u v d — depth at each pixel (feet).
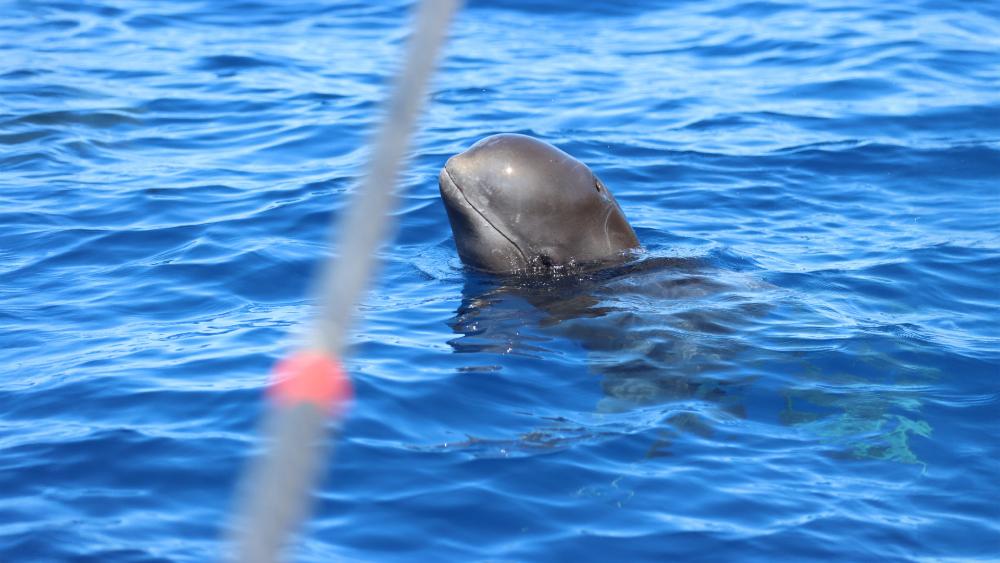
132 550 53.72
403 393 70.69
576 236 90.48
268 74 168.86
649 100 153.99
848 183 123.34
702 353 77.71
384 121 14.85
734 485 61.11
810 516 58.08
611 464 63.16
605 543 55.47
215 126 145.28
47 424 67.46
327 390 14.26
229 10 207.62
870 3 202.18
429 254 100.78
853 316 86.02
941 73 161.79
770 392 72.74
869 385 74.23
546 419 68.54
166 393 71.20
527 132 140.15
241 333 82.48
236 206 114.21
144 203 115.44
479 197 89.56
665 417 68.95
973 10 195.62
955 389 74.08
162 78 165.78
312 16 204.33
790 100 152.76
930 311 88.84
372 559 53.62
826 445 66.28
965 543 56.49
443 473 61.67
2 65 169.37
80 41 185.57
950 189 121.49
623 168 126.93
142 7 208.13
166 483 60.49
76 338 82.53
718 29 191.11
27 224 109.29
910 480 62.54
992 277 96.58
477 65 172.65
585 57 177.27
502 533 56.34
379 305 87.04
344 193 117.29
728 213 113.70
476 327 81.92
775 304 86.63
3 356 79.15
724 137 138.00
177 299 90.99
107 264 99.19
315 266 97.86
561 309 84.43
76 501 58.44
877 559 54.49
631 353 77.56
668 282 88.99
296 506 13.84
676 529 56.65
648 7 206.39
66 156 132.26
